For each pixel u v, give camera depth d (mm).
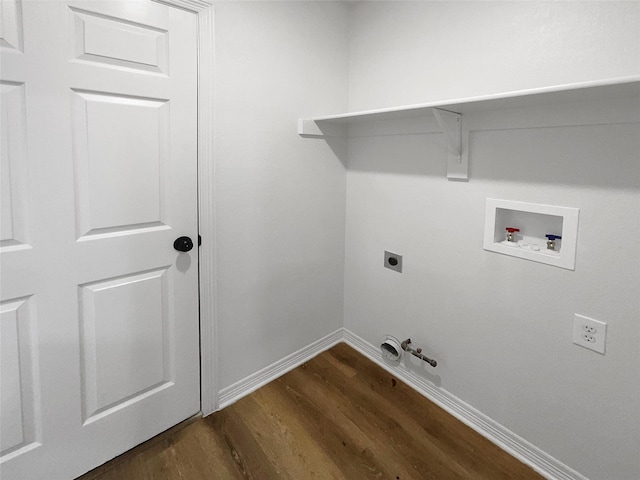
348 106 2123
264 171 1791
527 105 1299
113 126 1283
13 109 1090
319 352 2262
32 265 1176
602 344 1229
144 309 1461
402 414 1746
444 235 1701
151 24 1322
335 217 2197
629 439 1207
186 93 1452
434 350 1820
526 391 1463
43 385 1244
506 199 1442
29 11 1080
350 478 1398
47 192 1176
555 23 1250
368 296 2172
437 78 1643
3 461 1198
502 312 1510
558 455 1389
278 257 1937
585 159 1211
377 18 1900
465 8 1510
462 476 1414
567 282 1297
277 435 1603
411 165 1815
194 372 1665
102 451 1421
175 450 1514
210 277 1642
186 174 1501
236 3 1570
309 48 1885
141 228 1413
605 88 980
